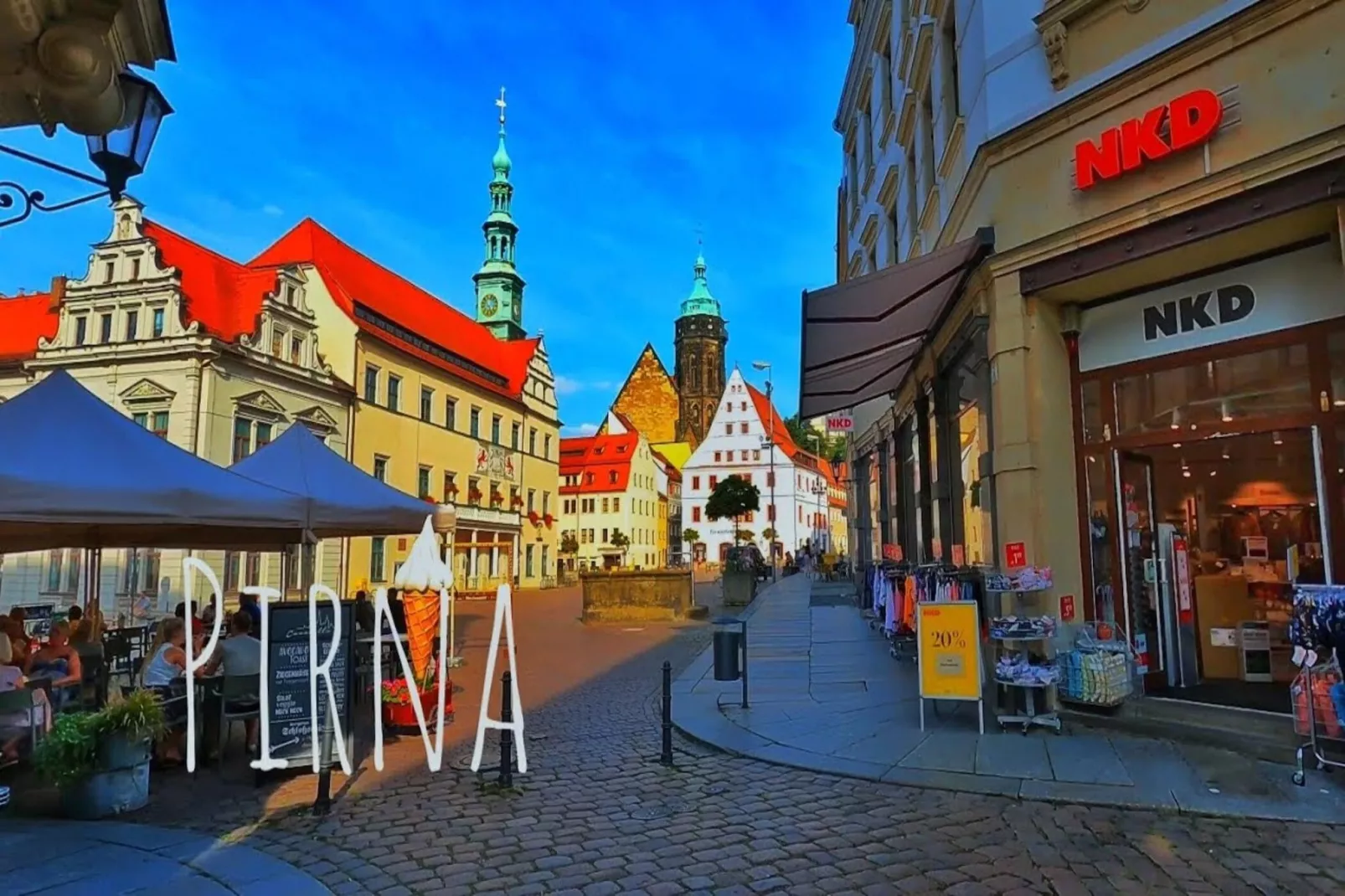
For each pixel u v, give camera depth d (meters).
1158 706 7.59
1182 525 8.48
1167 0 7.39
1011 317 8.59
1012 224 8.64
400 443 40.94
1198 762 6.50
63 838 5.36
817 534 90.50
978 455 10.20
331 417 35.84
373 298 42.91
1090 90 7.84
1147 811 5.59
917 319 11.41
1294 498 7.27
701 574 67.75
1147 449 8.10
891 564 15.41
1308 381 6.96
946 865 4.74
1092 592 8.30
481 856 5.07
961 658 7.75
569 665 14.21
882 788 6.28
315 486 10.78
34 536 10.20
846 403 17.02
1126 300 8.30
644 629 20.61
